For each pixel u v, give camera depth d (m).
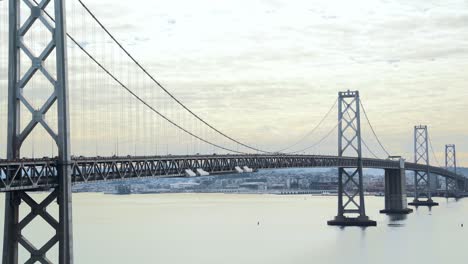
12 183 42.03
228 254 106.62
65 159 45.34
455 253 105.06
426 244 116.38
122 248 116.38
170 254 107.31
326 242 121.12
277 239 128.50
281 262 97.00
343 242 120.69
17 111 45.12
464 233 134.12
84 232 147.25
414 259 99.06
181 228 157.50
